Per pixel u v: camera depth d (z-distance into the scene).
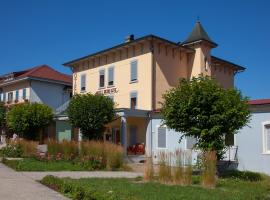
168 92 19.48
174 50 33.53
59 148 24.34
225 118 17.25
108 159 21.22
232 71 40.34
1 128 50.75
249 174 19.17
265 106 20.91
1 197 10.77
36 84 48.91
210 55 35.34
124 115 28.38
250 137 21.56
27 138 36.16
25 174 17.17
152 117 29.31
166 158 15.27
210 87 17.80
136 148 29.59
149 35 30.80
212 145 17.28
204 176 14.34
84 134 29.11
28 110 35.91
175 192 12.21
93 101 28.41
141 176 16.81
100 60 36.72
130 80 33.12
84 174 18.25
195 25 35.16
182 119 18.00
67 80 52.19
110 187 12.80
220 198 11.30
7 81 52.91
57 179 13.58
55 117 37.19
